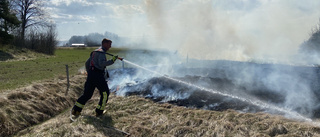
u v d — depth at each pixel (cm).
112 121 470
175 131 411
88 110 530
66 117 503
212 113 488
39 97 591
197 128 416
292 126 402
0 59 1697
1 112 475
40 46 2645
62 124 456
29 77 895
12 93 564
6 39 2344
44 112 556
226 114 468
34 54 2378
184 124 437
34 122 511
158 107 538
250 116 461
